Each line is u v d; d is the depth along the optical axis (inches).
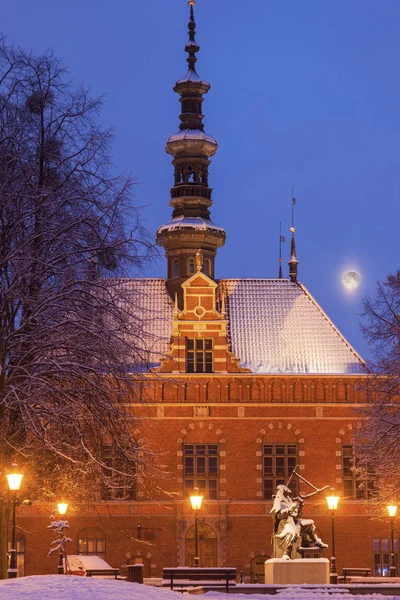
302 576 2303.2
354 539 3302.2
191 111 3850.9
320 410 3361.2
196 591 2033.7
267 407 3358.8
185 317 3408.0
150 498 3319.4
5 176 1648.6
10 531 3174.2
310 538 2402.8
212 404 3353.8
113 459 1750.7
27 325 1614.2
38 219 1636.3
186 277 3681.1
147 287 3700.8
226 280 3695.9
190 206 3769.7
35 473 1769.2
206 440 3353.8
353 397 3368.6
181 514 3309.5
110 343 1636.3
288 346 3476.9
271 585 2128.4
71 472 1720.0
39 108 1739.7
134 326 1676.9
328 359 3442.4
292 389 3376.0
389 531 3304.6
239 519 3316.9
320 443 3353.8
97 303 1640.0
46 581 1412.4
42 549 3257.9
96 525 3294.8
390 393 2497.5
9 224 1633.9
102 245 1660.9
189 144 3782.0
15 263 1577.3
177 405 3351.4
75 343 1621.6
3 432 1601.9
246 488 3334.2
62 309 1614.2
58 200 1648.6
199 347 3412.9
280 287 3671.3
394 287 2583.7
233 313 3577.8
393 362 2519.7
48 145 1720.0
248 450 3348.9
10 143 1685.5
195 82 3833.7
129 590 1384.1
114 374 1658.5
